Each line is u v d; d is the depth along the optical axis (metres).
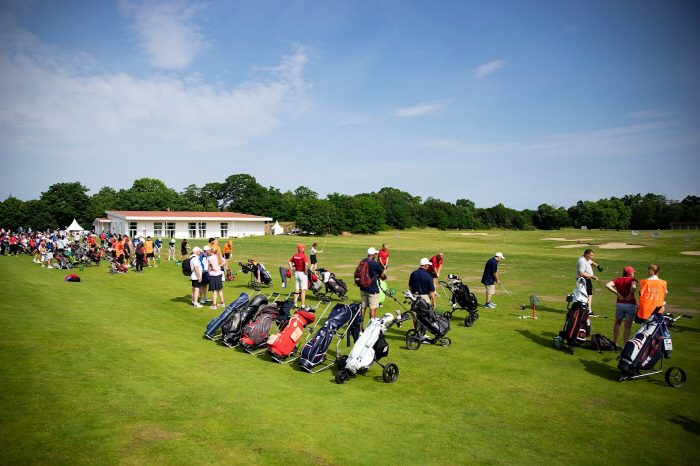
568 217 128.38
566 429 5.55
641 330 7.57
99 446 4.26
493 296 16.03
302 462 4.30
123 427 4.71
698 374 7.79
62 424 4.64
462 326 11.41
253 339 8.35
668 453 4.98
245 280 19.94
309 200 85.94
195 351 8.18
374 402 6.20
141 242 22.78
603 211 117.50
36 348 7.32
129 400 5.45
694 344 9.74
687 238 50.44
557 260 29.73
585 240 52.69
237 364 7.54
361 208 94.88
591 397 6.68
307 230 82.50
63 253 24.12
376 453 4.63
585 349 9.39
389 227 116.75
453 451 4.82
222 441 4.59
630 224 121.50
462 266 26.33
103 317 10.65
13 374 5.96
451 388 6.93
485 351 9.14
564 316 12.66
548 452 4.92
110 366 6.71
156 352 7.79
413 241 57.66
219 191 115.12
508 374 7.69
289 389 6.45
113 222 66.81
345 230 90.94
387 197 129.00
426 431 5.31
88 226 90.50
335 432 5.06
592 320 12.18
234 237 67.56
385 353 7.68
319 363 7.61
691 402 6.55
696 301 14.64
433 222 127.81
